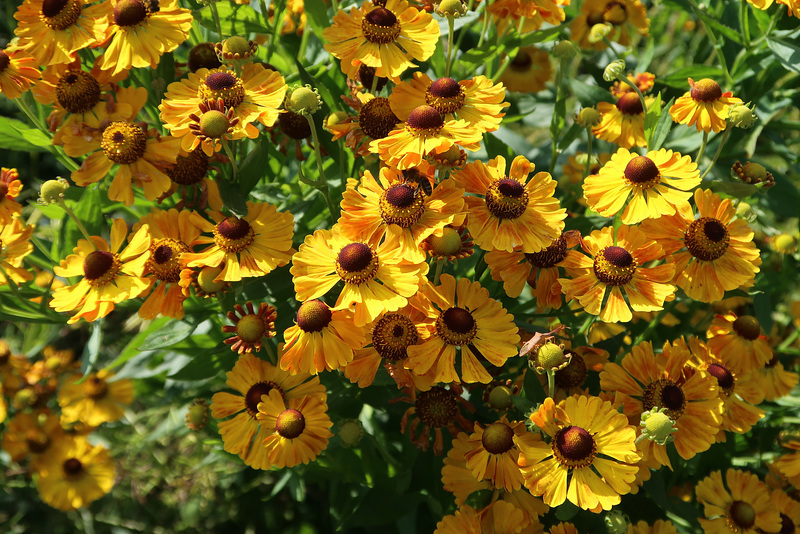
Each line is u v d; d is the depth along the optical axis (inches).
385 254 24.0
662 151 25.2
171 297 25.5
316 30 27.5
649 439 23.4
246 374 25.5
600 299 24.7
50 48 25.4
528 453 23.9
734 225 25.5
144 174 25.3
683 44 40.1
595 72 30.5
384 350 24.4
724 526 26.5
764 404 30.3
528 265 25.4
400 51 25.7
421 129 24.4
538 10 28.2
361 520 27.9
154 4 25.4
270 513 35.6
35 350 34.4
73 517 36.2
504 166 25.0
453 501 27.5
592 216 27.0
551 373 23.6
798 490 27.8
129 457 35.9
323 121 26.4
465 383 25.6
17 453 33.4
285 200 28.0
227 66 25.8
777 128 30.7
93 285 25.1
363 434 26.0
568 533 25.1
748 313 31.7
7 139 27.4
